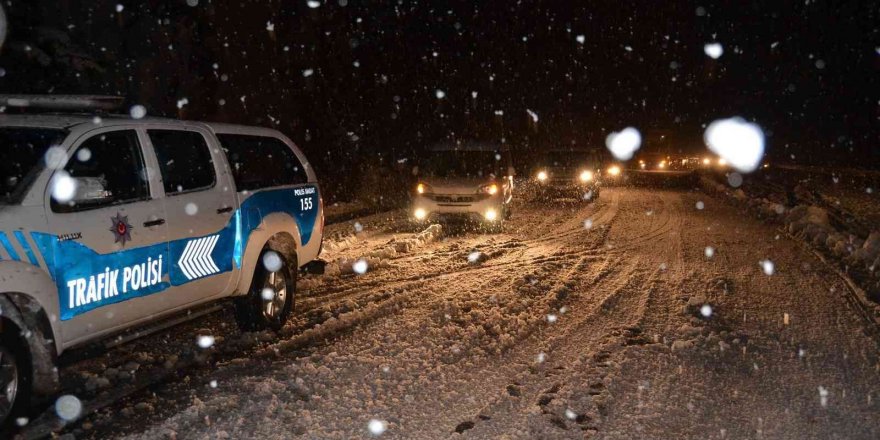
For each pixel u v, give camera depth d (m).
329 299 8.00
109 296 4.76
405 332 6.64
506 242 13.03
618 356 6.06
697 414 4.83
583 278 9.57
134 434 4.27
